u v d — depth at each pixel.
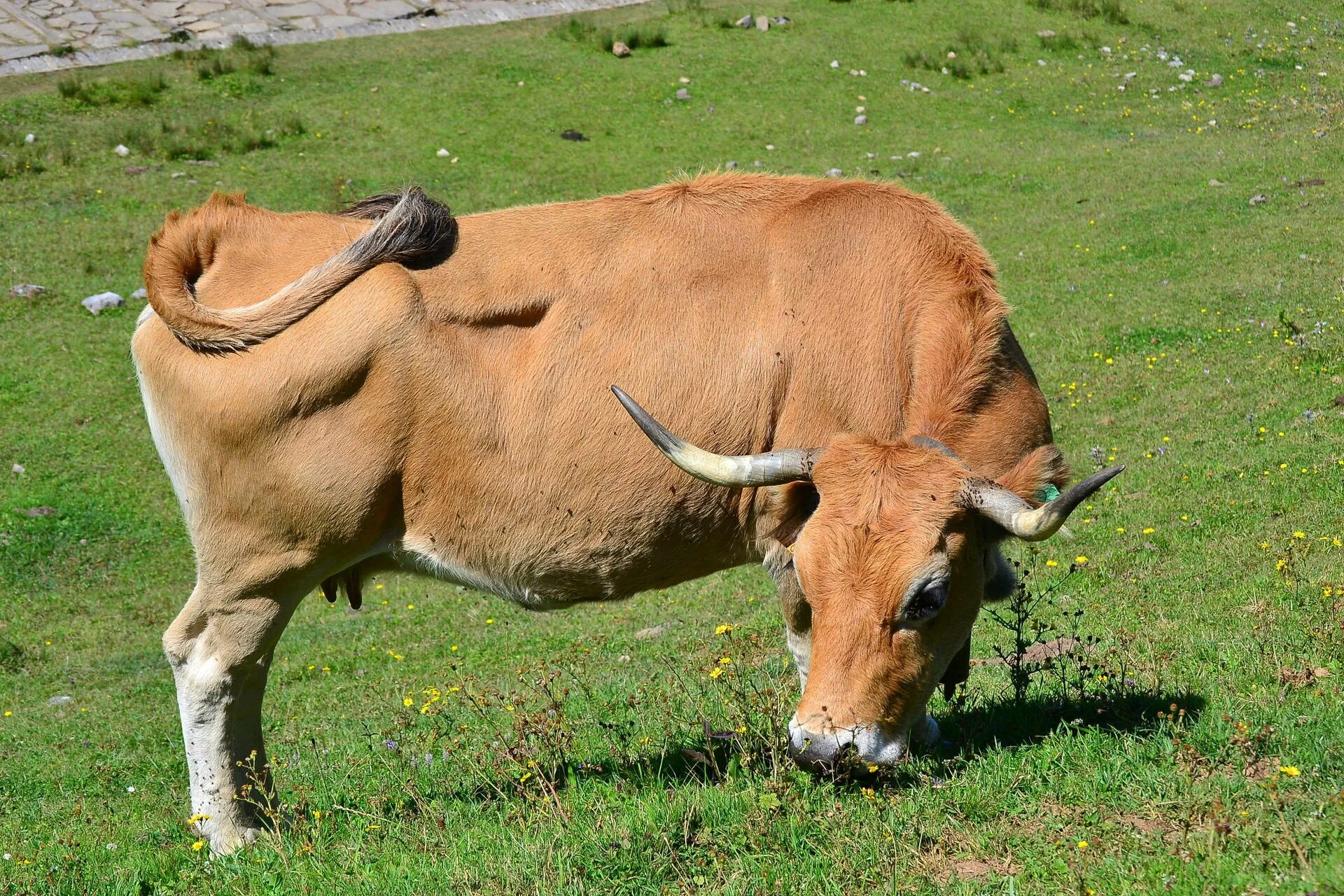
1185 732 7.25
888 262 7.89
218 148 32.44
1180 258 26.17
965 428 7.71
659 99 36.28
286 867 7.35
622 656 14.09
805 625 8.16
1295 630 9.39
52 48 37.12
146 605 18.67
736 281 7.96
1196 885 5.50
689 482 7.92
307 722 13.44
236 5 41.75
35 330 25.55
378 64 37.94
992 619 12.17
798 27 41.53
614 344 7.97
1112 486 16.47
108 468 22.02
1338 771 6.46
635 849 6.60
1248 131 34.38
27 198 29.75
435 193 30.45
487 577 8.45
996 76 38.72
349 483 8.00
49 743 13.84
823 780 7.09
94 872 8.16
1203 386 19.94
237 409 8.01
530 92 36.41
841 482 6.98
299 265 8.39
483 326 8.03
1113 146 34.00
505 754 8.54
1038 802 6.75
